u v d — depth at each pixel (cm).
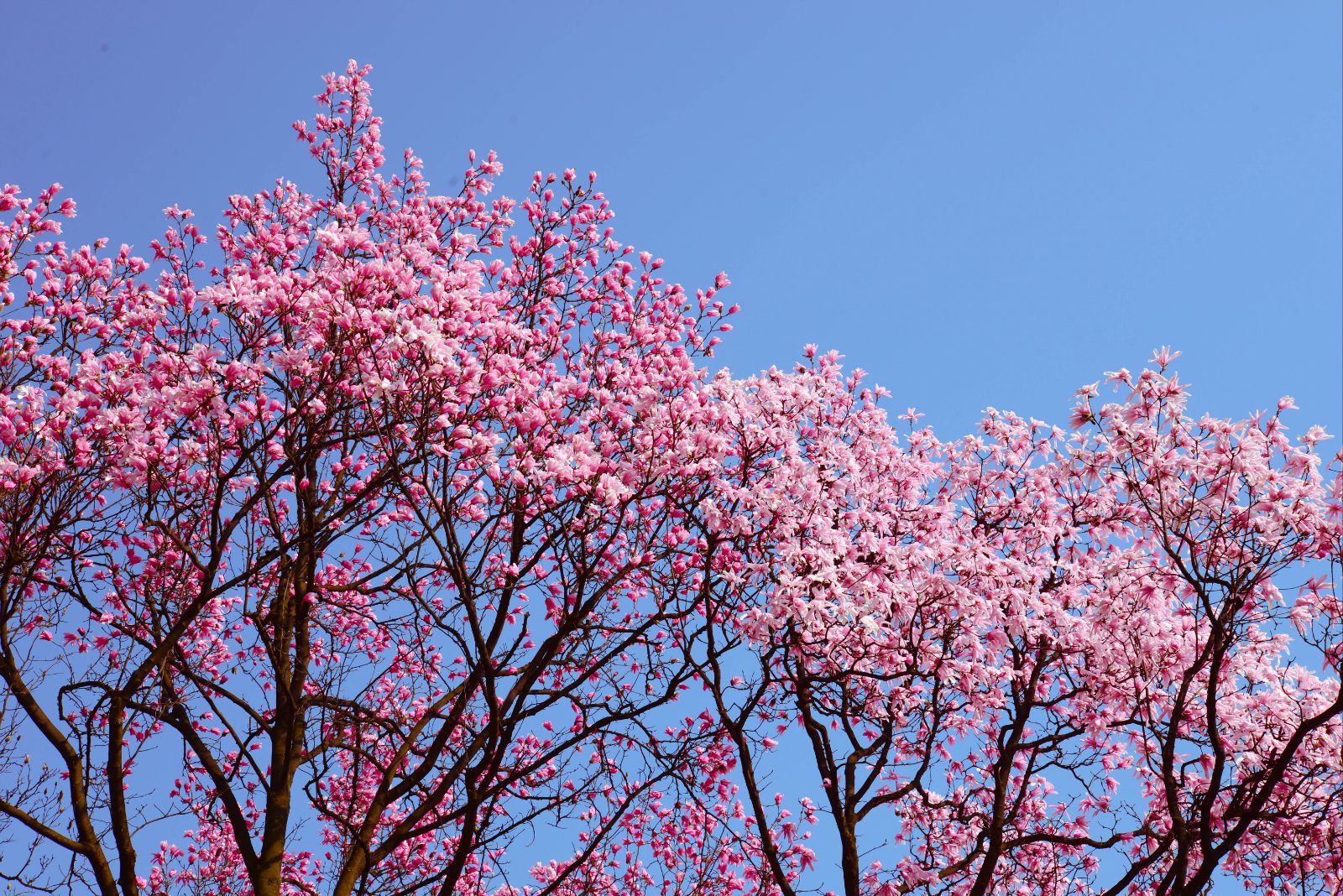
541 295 1167
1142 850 1100
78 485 809
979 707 998
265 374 791
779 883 904
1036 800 1148
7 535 809
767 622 864
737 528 908
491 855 905
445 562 793
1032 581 1017
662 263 1185
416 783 898
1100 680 1009
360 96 1252
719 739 1105
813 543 911
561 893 1148
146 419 809
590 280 1188
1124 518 1059
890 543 997
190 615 836
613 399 960
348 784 1213
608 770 941
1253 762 952
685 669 935
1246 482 905
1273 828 970
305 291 770
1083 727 992
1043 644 1010
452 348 775
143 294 938
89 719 842
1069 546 1101
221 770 915
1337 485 849
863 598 927
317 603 1020
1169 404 877
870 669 994
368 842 906
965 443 1149
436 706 1041
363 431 780
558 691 875
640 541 962
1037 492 1096
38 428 782
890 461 1154
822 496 937
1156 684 986
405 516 1066
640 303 1175
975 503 1140
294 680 1009
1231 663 948
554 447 830
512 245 1185
